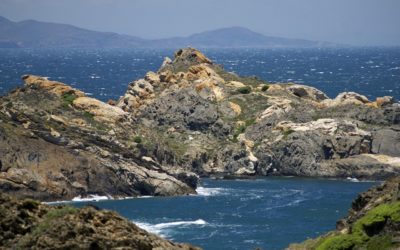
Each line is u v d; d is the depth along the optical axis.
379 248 127.94
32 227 85.50
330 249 132.50
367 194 149.62
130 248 86.31
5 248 82.44
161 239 93.12
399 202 132.88
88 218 87.62
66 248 82.44
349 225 142.38
